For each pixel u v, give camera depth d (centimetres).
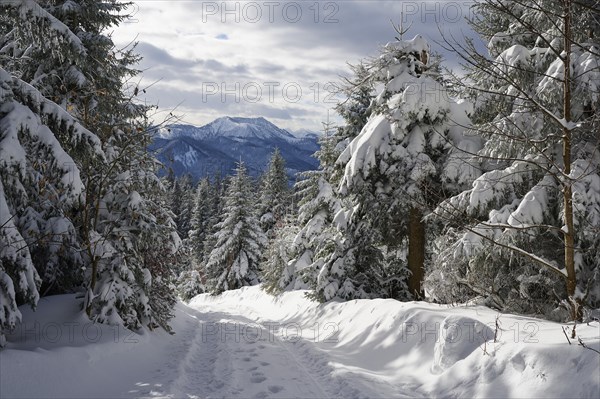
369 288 1595
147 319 1127
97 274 1048
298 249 2472
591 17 880
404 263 1606
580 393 515
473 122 1259
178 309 1803
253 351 1029
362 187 1384
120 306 1020
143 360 917
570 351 564
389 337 951
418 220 1396
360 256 1588
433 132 1289
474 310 965
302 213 2355
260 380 779
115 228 1090
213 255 3994
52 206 956
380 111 1423
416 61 1365
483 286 1040
